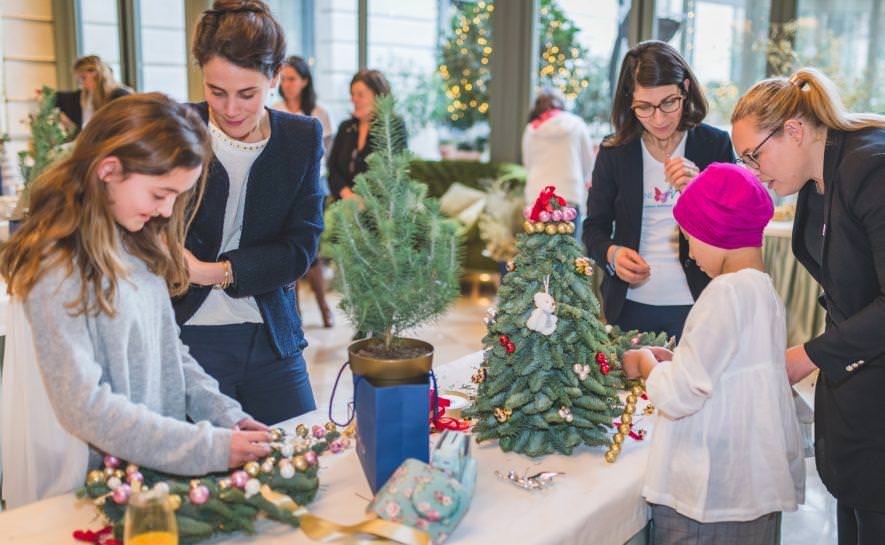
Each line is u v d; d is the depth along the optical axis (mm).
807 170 1654
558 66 6219
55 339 1244
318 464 1417
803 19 4789
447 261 1445
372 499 1405
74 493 1411
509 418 1642
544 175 5254
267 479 1325
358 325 1466
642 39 5422
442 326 5438
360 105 5016
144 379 1398
